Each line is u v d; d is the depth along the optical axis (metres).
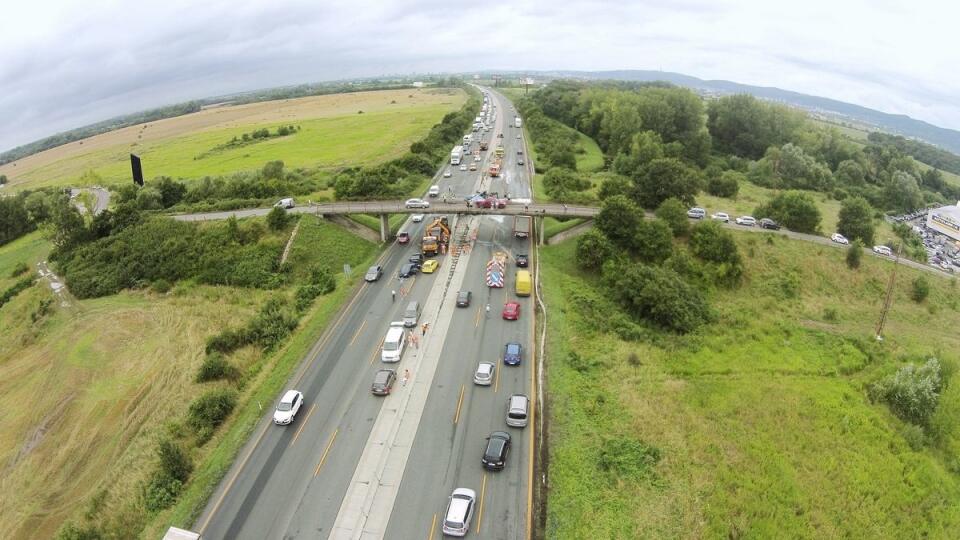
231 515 45.84
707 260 95.44
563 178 130.62
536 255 95.38
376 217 110.50
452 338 70.12
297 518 45.41
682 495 48.25
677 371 68.12
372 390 59.91
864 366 74.19
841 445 57.50
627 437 54.41
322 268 90.44
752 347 75.62
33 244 122.88
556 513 44.75
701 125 190.50
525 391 60.09
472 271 89.06
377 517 45.25
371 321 74.56
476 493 47.06
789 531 46.66
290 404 56.38
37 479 55.12
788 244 102.88
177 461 50.12
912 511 50.94
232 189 124.25
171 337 77.06
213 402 58.00
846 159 192.88
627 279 81.56
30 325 86.00
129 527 46.28
